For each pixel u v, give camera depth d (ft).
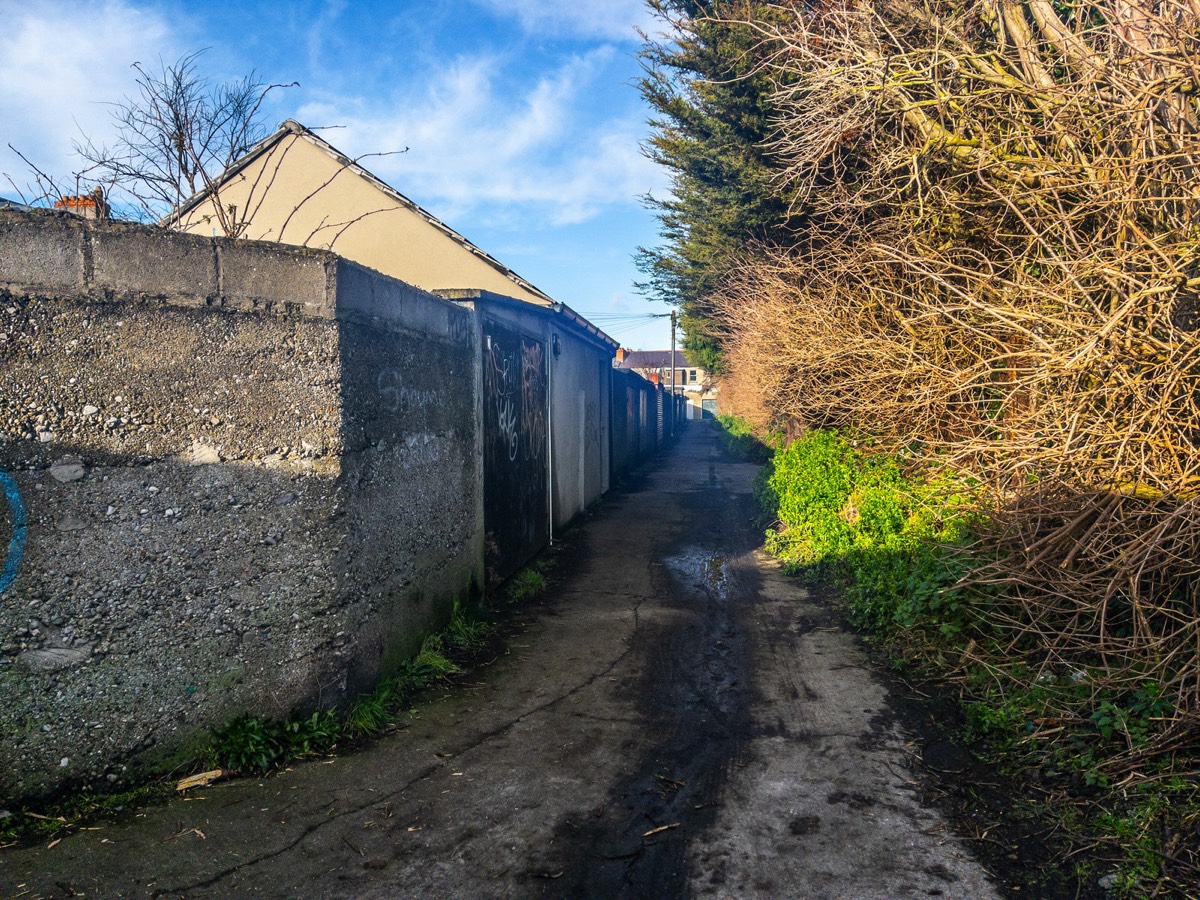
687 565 29.12
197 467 12.02
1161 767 11.24
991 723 13.62
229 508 12.37
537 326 31.01
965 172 21.25
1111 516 14.39
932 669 16.76
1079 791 11.41
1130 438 15.26
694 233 52.19
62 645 11.00
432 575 18.66
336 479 13.50
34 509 10.73
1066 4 19.81
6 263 10.42
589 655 18.67
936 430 24.93
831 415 31.78
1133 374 15.96
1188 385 15.39
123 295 11.29
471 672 17.49
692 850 10.36
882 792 11.84
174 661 11.91
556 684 16.71
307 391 13.08
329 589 13.55
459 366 20.77
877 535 25.05
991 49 23.11
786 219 32.09
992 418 20.94
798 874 9.78
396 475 16.31
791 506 29.96
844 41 20.76
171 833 10.64
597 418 47.83
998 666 15.39
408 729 14.32
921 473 25.71
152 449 11.62
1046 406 16.53
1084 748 12.31
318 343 13.14
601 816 11.25
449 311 19.88
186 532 11.95
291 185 32.40
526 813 11.32
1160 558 14.11
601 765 12.89
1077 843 10.18
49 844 10.28
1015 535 16.19
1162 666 12.96
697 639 19.88
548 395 32.83
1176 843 9.79
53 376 10.81
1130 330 15.19
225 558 12.35
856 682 16.58
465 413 21.33
